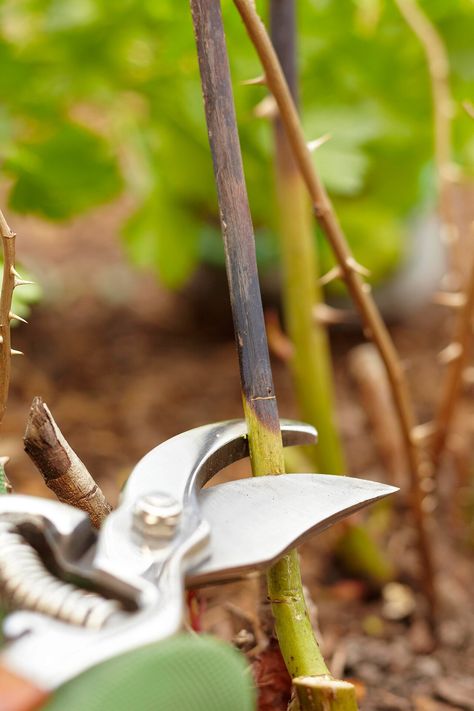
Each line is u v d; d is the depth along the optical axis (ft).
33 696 1.49
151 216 3.98
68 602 1.59
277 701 1.90
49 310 4.88
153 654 1.53
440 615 2.90
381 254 4.29
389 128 3.33
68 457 1.83
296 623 1.81
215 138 1.84
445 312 4.95
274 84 2.03
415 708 2.51
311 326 2.65
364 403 3.37
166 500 1.65
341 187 3.07
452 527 3.29
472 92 3.26
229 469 3.55
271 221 3.94
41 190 3.09
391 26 3.19
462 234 4.23
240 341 1.83
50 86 3.38
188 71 3.29
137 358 4.55
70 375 4.34
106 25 3.26
